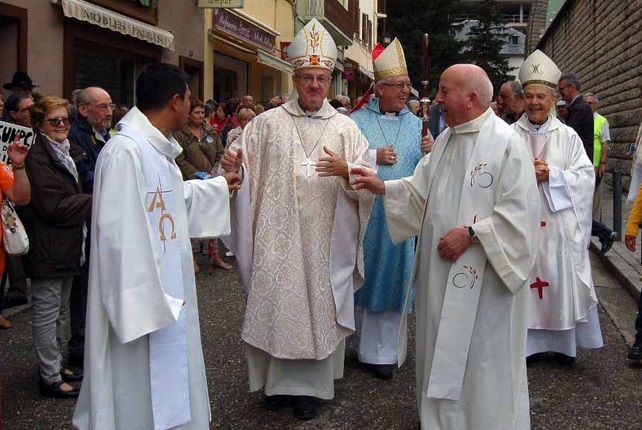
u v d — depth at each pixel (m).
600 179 9.95
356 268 4.43
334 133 4.30
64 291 4.68
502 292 3.45
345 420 4.23
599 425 4.18
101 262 2.76
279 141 4.25
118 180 2.79
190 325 3.06
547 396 4.61
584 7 21.72
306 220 4.20
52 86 9.53
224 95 16.78
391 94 5.07
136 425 2.91
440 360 3.48
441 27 45.75
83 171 4.95
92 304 2.81
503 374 3.46
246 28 16.25
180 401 2.95
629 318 6.44
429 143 4.92
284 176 4.21
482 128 3.47
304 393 4.25
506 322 3.46
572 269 5.00
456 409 3.52
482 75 3.46
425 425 3.58
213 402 4.50
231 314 6.43
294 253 4.17
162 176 2.94
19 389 4.66
